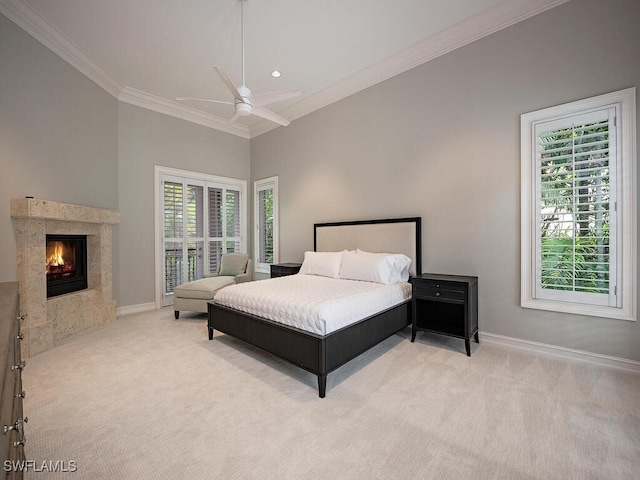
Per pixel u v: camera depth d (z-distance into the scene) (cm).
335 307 226
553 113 261
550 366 247
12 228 273
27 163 289
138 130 442
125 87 418
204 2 266
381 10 279
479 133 304
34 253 286
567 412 183
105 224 388
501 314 293
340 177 435
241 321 277
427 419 178
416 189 353
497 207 294
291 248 515
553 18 261
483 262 304
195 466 143
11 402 89
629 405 189
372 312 265
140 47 331
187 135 502
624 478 134
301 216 496
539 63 268
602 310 241
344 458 148
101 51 338
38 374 239
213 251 543
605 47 238
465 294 272
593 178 243
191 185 510
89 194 368
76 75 346
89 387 218
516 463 143
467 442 158
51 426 173
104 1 263
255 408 192
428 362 260
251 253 599
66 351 289
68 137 337
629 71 229
